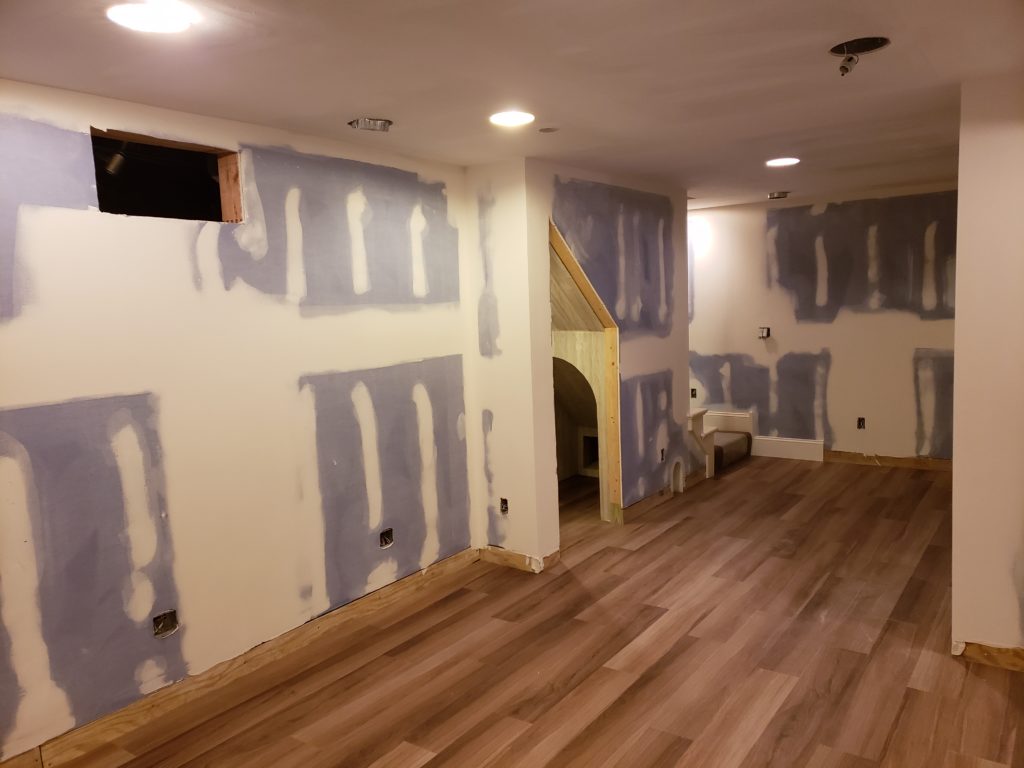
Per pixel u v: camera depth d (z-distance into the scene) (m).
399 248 3.67
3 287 2.29
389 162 3.59
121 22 1.81
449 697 2.85
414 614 3.61
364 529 3.56
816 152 4.00
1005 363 2.77
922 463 6.04
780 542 4.46
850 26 2.04
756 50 2.21
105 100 2.51
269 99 2.58
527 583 3.95
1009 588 2.86
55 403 2.42
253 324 3.01
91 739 2.58
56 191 2.39
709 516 5.01
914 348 5.97
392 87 2.47
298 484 3.23
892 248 5.96
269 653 3.15
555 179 4.09
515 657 3.14
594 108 2.83
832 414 6.39
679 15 1.90
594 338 4.84
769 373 6.64
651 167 4.34
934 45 2.24
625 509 4.95
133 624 2.68
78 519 2.50
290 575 3.22
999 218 2.71
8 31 1.86
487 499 4.25
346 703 2.83
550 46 2.10
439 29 1.94
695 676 2.93
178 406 2.76
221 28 1.87
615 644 3.22
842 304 6.23
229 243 2.90
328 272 3.31
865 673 2.90
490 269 4.03
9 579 2.35
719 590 3.77
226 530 2.96
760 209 6.51
